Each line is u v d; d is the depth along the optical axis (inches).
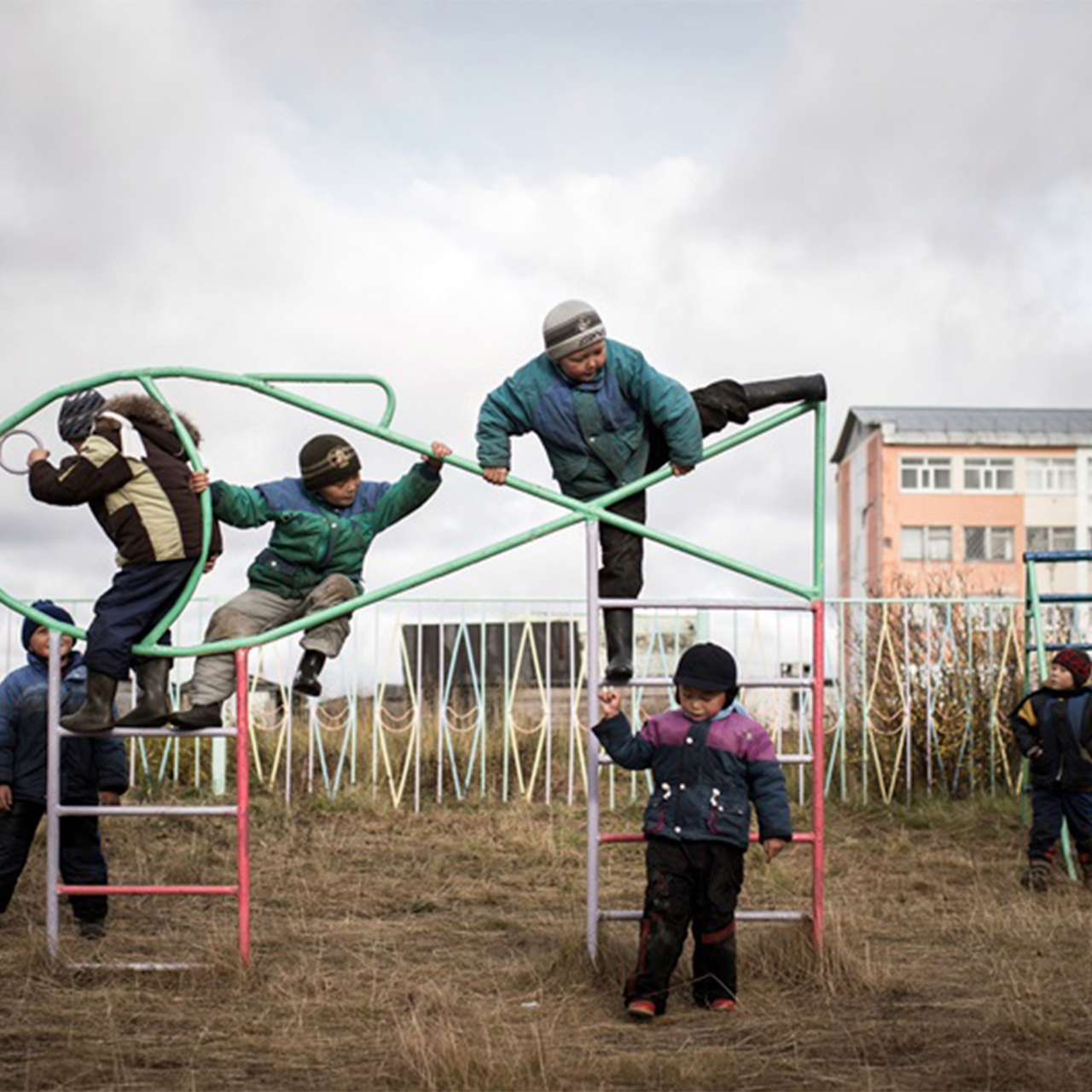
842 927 302.5
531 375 276.7
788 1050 226.1
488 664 638.5
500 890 395.9
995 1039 230.7
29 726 315.3
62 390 274.1
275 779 579.2
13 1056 220.8
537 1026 236.7
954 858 446.0
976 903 366.3
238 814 276.2
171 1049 226.5
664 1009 247.8
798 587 284.4
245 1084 207.9
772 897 378.0
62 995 261.3
